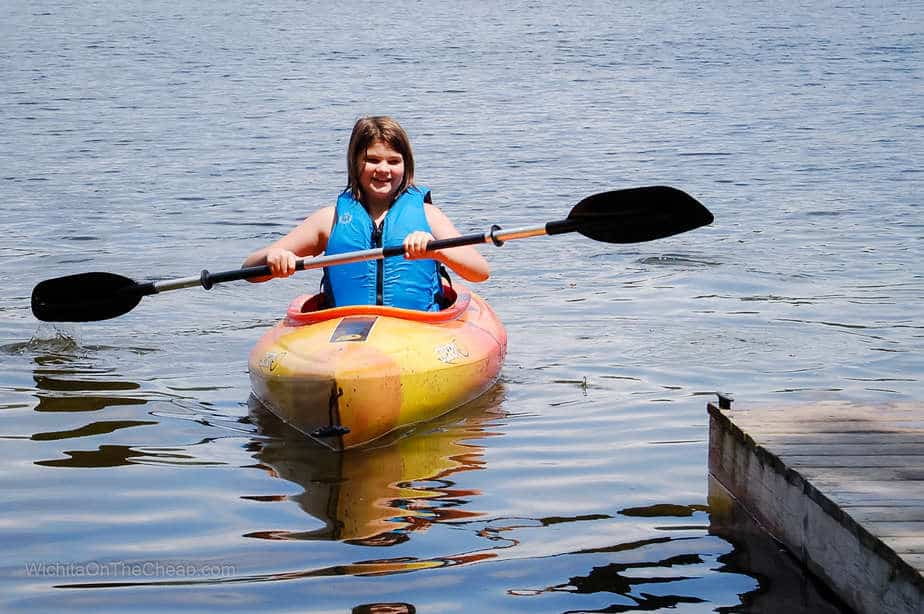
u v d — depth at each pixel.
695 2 51.09
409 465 4.61
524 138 16.31
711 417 4.54
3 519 3.99
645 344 6.48
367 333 5.19
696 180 12.73
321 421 4.85
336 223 5.76
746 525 3.98
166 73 25.55
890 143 15.26
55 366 6.11
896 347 6.30
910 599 2.95
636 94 21.50
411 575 3.52
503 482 4.39
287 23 41.50
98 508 4.11
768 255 8.93
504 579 3.50
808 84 22.67
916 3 48.09
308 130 17.33
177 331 6.89
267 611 3.27
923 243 9.30
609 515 4.06
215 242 9.71
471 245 5.80
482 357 5.53
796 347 6.34
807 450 3.93
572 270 8.59
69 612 3.27
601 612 3.28
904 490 3.52
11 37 34.56
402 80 24.17
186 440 4.92
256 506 4.14
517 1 53.97
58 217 10.78
